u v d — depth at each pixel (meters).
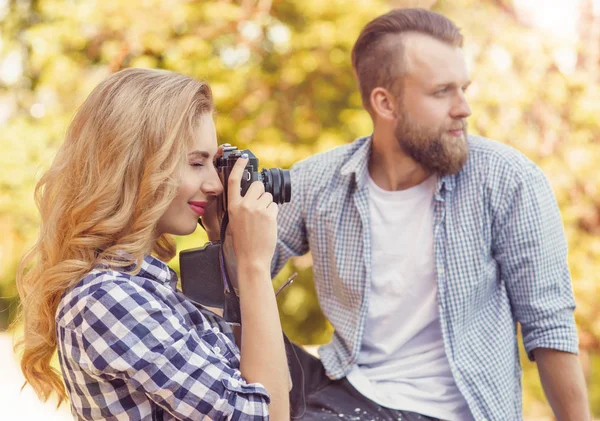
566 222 4.14
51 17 4.47
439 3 4.33
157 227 1.45
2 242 4.66
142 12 4.32
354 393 1.87
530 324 1.84
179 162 1.39
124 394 1.30
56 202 1.40
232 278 1.59
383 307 1.91
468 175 1.87
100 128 1.38
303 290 4.81
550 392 1.83
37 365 1.46
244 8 4.38
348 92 4.63
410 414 1.79
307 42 4.30
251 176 1.51
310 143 4.54
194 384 1.28
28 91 5.07
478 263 1.83
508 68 4.19
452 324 1.82
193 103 1.42
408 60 1.88
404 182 1.94
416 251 1.89
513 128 4.18
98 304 1.27
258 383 1.34
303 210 2.04
